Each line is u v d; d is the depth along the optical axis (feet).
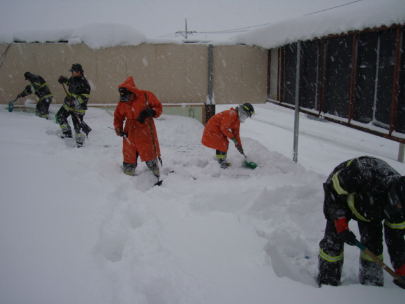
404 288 10.25
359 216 10.55
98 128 27.73
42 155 17.40
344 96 20.39
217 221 12.18
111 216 12.16
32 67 30.53
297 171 20.45
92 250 9.71
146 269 9.25
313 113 23.79
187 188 16.37
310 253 13.48
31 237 9.89
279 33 25.96
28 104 30.89
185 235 11.09
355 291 9.18
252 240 10.96
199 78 31.83
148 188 17.33
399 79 15.55
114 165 18.34
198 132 28.48
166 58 31.24
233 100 32.40
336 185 9.97
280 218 15.80
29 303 7.54
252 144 25.07
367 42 18.13
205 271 9.32
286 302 8.38
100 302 7.84
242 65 31.99
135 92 16.97
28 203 11.78
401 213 9.82
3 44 30.19
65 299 7.79
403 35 15.28
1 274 8.31
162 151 22.80
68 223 10.92
